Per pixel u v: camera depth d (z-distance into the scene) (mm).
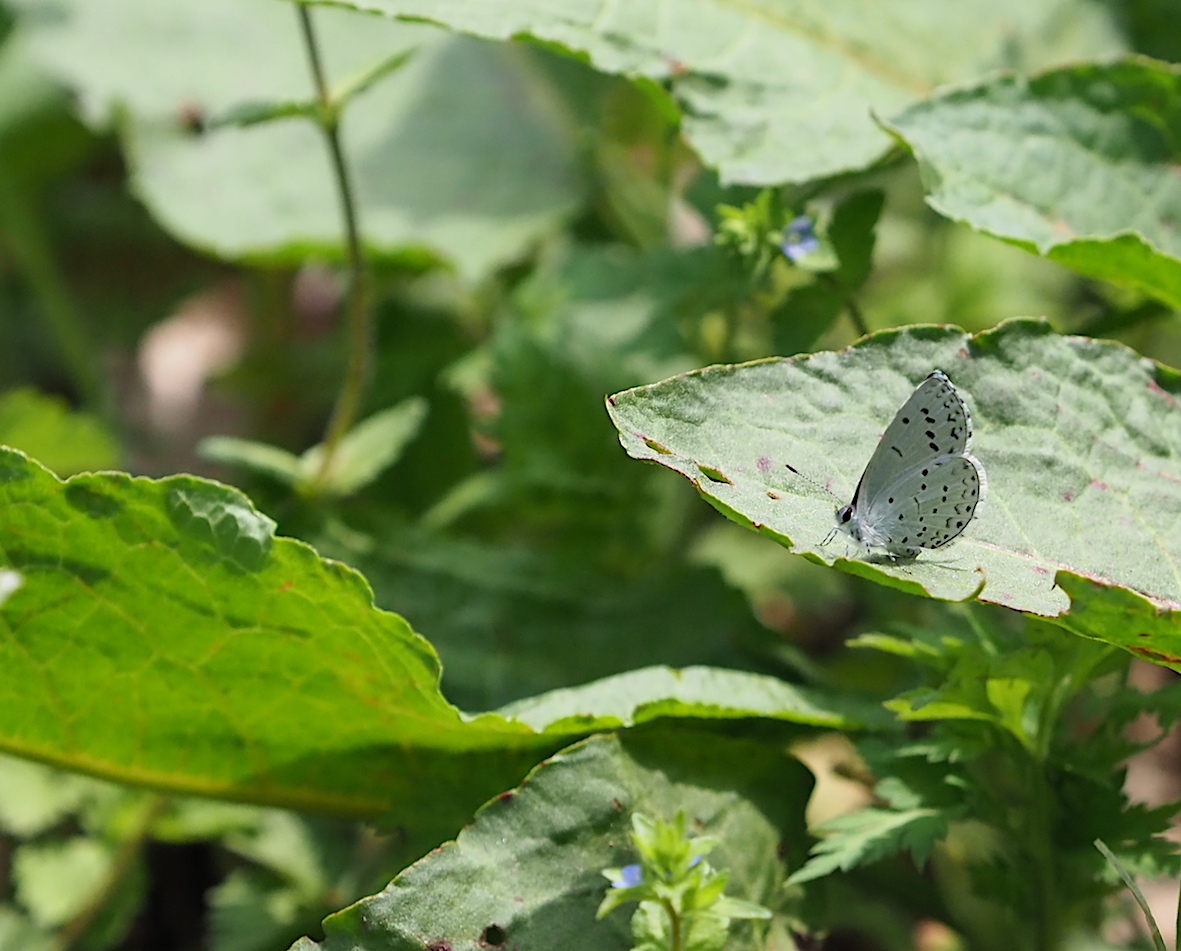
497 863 395
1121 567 398
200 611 409
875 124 453
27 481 402
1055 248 429
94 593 409
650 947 384
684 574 476
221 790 430
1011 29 483
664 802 404
